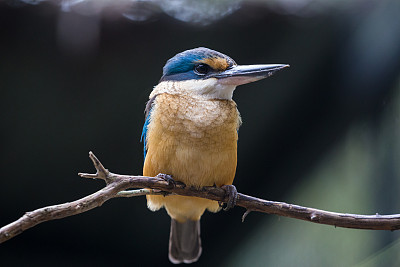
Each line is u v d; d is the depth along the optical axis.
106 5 10.20
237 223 11.87
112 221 11.77
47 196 11.70
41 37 10.13
